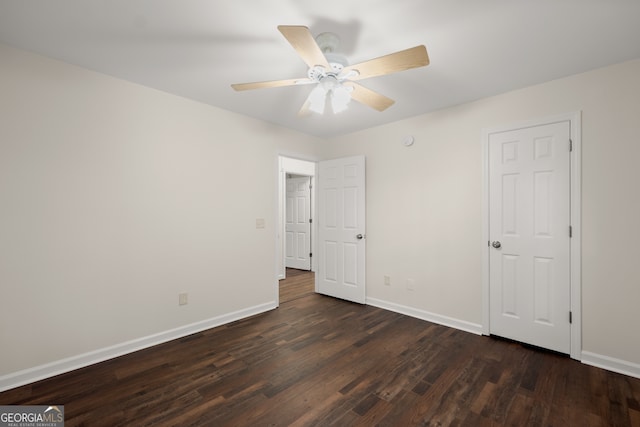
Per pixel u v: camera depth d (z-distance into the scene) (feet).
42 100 6.73
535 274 8.23
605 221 7.22
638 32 5.80
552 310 7.95
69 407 5.70
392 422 5.32
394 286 11.31
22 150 6.50
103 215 7.59
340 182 12.89
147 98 8.34
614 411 5.58
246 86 6.25
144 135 8.29
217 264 9.93
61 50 6.53
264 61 6.96
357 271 12.33
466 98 9.12
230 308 10.28
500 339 8.76
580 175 7.52
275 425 5.24
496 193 8.87
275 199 11.73
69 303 7.09
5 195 6.31
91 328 7.40
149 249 8.40
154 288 8.50
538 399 5.96
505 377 6.75
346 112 10.36
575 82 7.59
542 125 8.08
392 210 11.37
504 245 8.74
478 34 5.88
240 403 5.84
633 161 6.88
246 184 10.76
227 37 6.01
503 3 5.01
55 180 6.90
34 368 6.60
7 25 5.62
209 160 9.72
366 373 6.92
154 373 6.91
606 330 7.18
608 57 6.76
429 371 7.00
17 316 6.44
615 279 7.09
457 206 9.68
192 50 6.50
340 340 8.71
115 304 7.79
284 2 4.99
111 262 7.72
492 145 8.93
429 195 10.34
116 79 7.79
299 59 6.84
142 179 8.26
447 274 9.90
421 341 8.64
